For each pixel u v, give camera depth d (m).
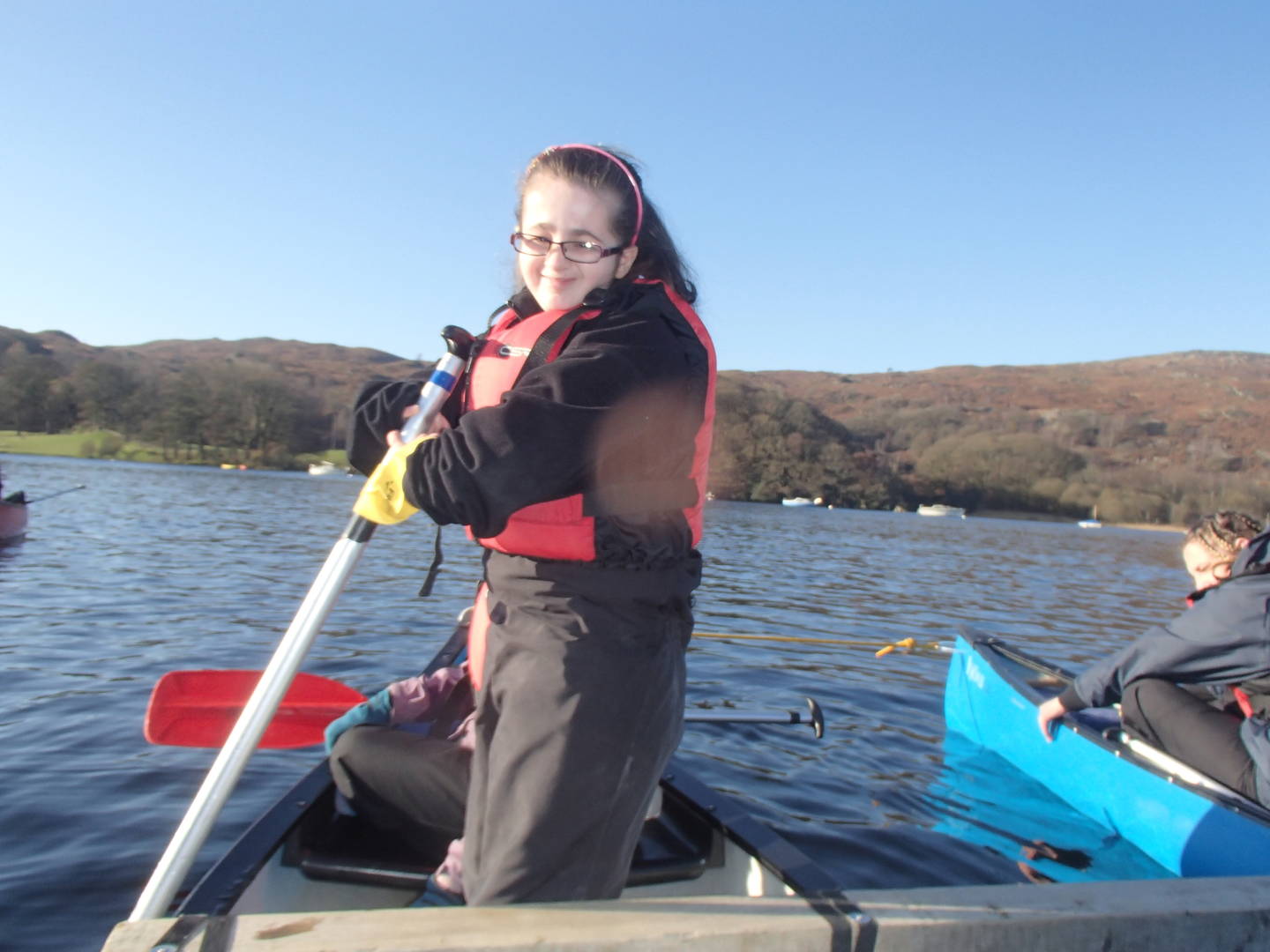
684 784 2.29
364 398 1.82
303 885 1.95
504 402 1.42
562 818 1.43
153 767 3.76
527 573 1.53
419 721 2.22
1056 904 1.48
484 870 1.47
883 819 3.71
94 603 7.70
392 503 1.46
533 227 1.65
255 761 3.88
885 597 12.08
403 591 9.24
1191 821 3.33
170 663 5.64
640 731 1.50
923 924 1.37
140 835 3.11
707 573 13.62
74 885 2.73
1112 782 3.75
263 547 13.41
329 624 7.15
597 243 1.63
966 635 5.26
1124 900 1.51
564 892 1.45
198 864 2.91
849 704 5.61
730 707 5.38
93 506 20.22
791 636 8.10
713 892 2.08
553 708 1.46
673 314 1.60
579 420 1.40
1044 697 4.39
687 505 1.60
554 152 1.66
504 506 1.39
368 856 2.03
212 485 35.53
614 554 1.50
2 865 2.84
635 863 2.06
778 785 4.03
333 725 2.16
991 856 3.43
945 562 19.80
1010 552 26.27
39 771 3.66
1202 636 3.41
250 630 6.82
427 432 1.61
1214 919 1.51
